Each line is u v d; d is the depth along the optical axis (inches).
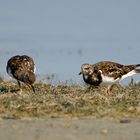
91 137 502.6
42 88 738.2
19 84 745.6
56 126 540.7
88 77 726.5
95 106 625.3
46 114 601.6
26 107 616.7
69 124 550.9
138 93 700.7
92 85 729.6
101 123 558.9
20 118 586.2
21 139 494.3
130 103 641.0
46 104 625.3
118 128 537.6
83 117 591.8
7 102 635.5
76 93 690.2
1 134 510.3
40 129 527.5
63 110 611.2
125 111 611.8
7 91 719.7
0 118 581.9
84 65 726.5
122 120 577.6
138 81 793.6
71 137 500.7
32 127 536.1
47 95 674.2
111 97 671.8
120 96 669.3
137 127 542.3
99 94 675.4
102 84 724.0
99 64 727.7
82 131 521.7
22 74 733.9
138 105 633.0
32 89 728.3
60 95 674.2
